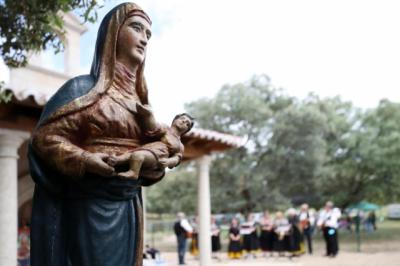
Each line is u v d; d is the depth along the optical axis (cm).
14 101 599
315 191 2438
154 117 171
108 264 158
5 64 499
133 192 167
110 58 176
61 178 166
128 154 160
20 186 1162
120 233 163
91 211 160
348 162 2348
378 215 4256
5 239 629
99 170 152
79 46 1560
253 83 2392
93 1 408
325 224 1540
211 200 2166
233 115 2186
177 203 2450
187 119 181
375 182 2369
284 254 1542
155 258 1245
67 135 162
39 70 1391
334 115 2455
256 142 2178
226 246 2095
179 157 174
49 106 169
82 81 175
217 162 2155
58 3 451
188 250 1930
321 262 1384
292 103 2348
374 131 2334
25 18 461
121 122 167
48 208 164
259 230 1811
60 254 163
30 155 163
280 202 2186
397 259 1426
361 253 1627
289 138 2122
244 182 2178
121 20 180
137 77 188
